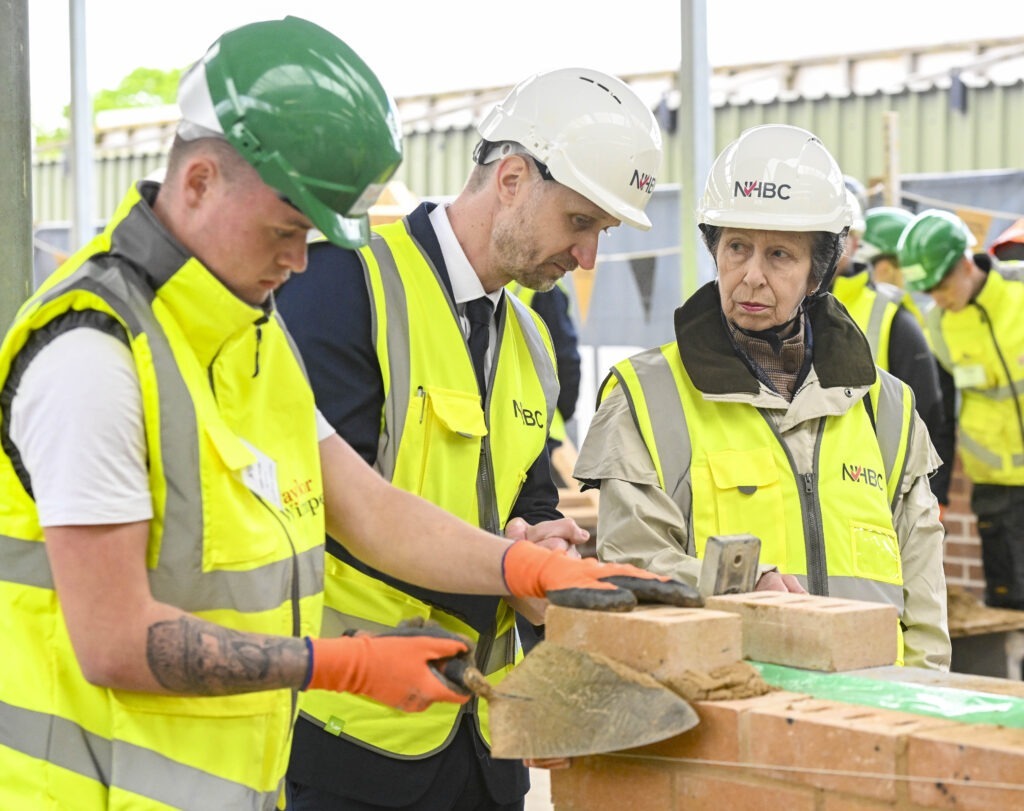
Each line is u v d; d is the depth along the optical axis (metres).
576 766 1.61
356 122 1.50
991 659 4.86
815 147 2.46
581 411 6.01
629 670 1.50
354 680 1.53
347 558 2.13
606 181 2.11
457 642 1.58
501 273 2.21
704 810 1.51
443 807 2.18
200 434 1.53
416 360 2.16
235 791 1.61
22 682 1.55
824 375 2.47
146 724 1.55
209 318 1.56
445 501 2.17
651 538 2.36
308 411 1.79
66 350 1.46
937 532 2.59
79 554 1.45
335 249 2.17
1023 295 5.33
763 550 2.40
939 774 1.34
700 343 2.47
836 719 1.42
